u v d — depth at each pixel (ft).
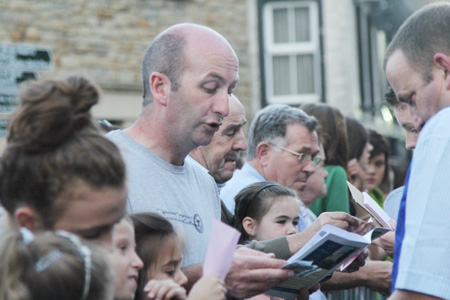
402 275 9.23
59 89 8.14
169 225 11.00
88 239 8.10
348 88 51.52
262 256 11.42
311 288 12.26
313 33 51.55
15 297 6.85
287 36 51.34
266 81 50.37
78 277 7.00
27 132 7.93
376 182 23.36
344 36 51.44
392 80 10.33
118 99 42.16
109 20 42.16
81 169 7.90
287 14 51.29
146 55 12.16
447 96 9.90
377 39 51.70
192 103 11.72
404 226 9.70
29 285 6.89
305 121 16.99
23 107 8.05
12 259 7.00
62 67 40.81
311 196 17.42
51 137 7.93
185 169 12.44
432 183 9.20
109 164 8.04
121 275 9.62
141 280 10.74
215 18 46.85
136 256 9.93
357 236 11.22
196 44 11.81
